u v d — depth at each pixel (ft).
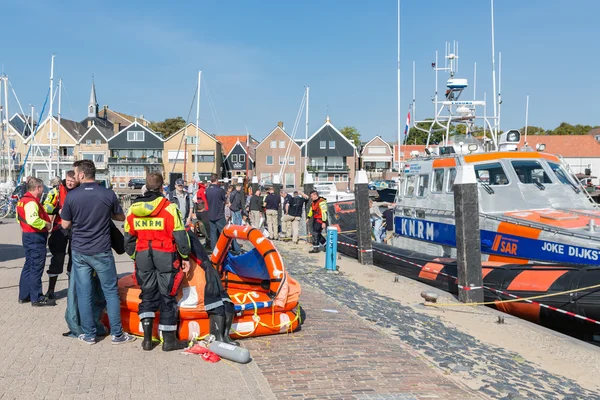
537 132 289.94
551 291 24.71
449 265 31.76
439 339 21.07
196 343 17.78
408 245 39.70
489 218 30.40
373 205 56.29
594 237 24.88
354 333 20.98
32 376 14.71
